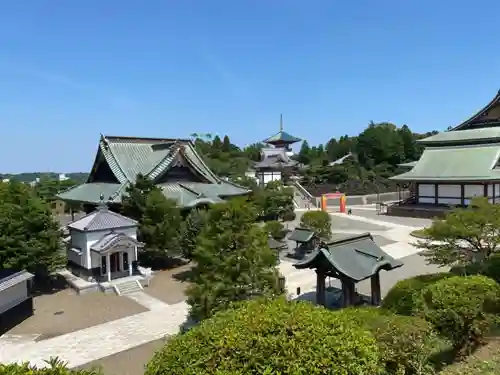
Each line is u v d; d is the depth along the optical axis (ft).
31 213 100.22
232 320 27.48
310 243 137.49
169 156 146.51
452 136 235.40
